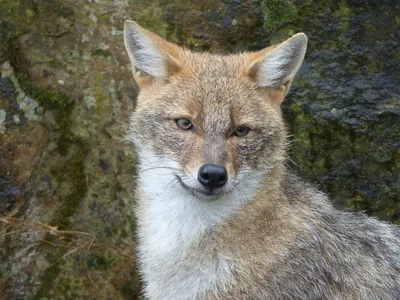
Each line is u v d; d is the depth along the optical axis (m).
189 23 12.78
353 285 10.04
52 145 12.64
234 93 9.88
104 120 12.75
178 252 10.00
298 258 9.81
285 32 12.73
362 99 12.48
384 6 12.77
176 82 10.06
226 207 9.87
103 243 12.86
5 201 12.45
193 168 9.41
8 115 12.41
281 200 10.10
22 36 12.53
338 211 10.77
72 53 12.70
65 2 12.66
